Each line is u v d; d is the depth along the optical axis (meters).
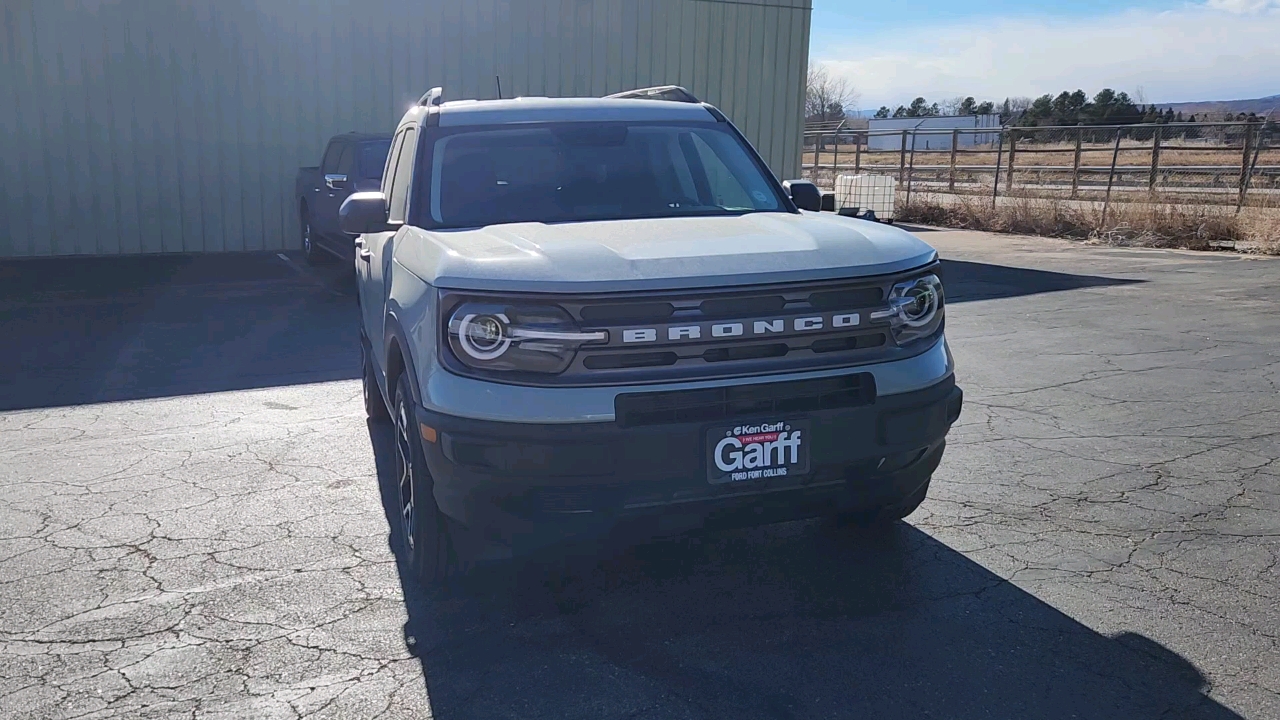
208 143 14.87
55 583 4.06
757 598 3.88
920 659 3.38
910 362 3.68
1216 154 38.59
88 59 14.05
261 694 3.20
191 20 14.47
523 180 4.69
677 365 3.40
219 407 6.87
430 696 3.18
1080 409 6.59
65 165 14.20
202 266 14.02
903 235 4.05
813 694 3.17
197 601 3.89
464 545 3.88
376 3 15.38
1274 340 8.67
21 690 3.23
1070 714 3.03
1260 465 5.40
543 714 3.07
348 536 4.56
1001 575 4.05
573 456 3.29
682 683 3.25
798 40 18.58
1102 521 4.62
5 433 6.27
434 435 3.44
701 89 17.78
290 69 15.10
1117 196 21.70
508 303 3.37
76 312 10.55
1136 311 10.29
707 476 3.38
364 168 11.64
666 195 4.75
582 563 4.24
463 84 16.11
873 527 4.54
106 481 5.35
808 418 3.46
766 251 3.64
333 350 8.76
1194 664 3.32
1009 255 15.59
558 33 16.56
